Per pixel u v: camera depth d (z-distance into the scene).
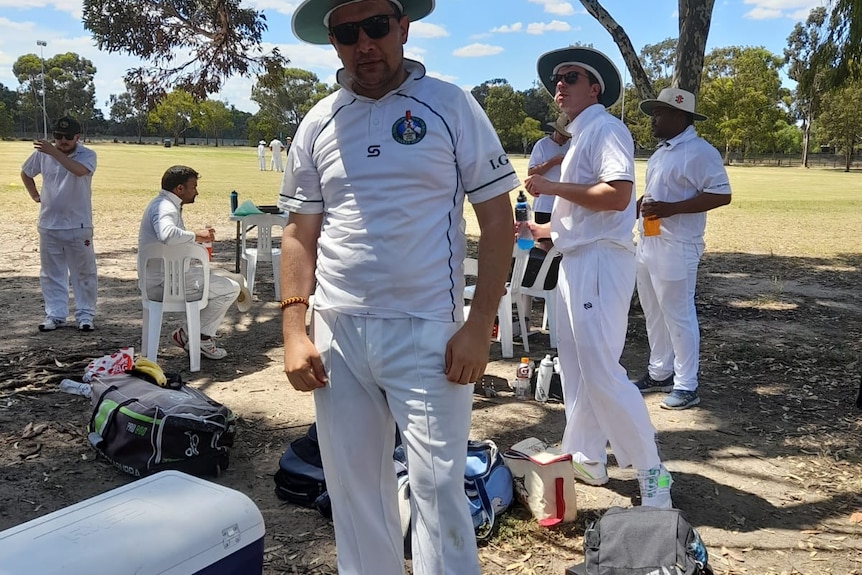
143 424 3.67
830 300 9.26
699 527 3.42
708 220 19.72
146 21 11.16
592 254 3.26
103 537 1.93
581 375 3.52
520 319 6.36
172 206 5.42
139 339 6.37
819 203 25.73
